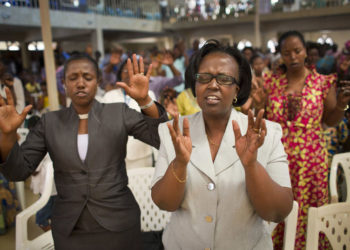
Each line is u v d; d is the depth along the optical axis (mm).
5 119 1306
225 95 1173
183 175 1088
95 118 1561
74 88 1547
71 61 1576
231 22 16891
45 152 1604
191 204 1192
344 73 3027
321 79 2219
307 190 2219
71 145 1518
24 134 3656
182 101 3207
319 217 1506
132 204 1621
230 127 1229
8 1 4539
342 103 2119
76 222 1514
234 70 1197
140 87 1453
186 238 1209
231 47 1240
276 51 2346
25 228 1945
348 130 2963
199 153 1202
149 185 2299
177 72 3854
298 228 2229
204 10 18234
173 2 18875
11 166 1370
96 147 1521
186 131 1061
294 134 2207
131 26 16547
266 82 2383
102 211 1519
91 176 1514
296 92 2256
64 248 1542
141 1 17953
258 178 1047
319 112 2203
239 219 1166
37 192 2963
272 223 1615
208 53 1238
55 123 1563
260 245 1206
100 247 1544
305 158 2184
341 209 1546
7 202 3365
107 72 4484
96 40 14711
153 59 5906
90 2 14492
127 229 1571
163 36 19484
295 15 15109
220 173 1177
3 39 4723
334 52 6734
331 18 14734
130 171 2275
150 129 1530
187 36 18922
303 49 2188
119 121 1582
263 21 16078
